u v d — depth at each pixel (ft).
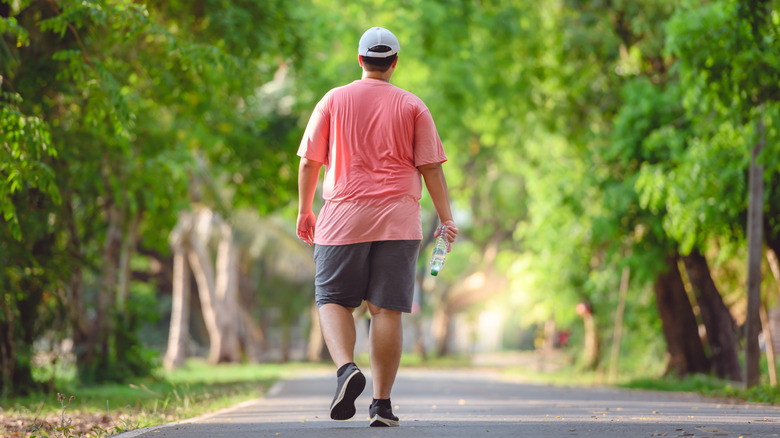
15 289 89.10
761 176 95.20
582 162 160.35
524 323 217.97
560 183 160.66
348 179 36.96
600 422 40.57
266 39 100.12
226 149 142.10
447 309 376.27
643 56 153.79
